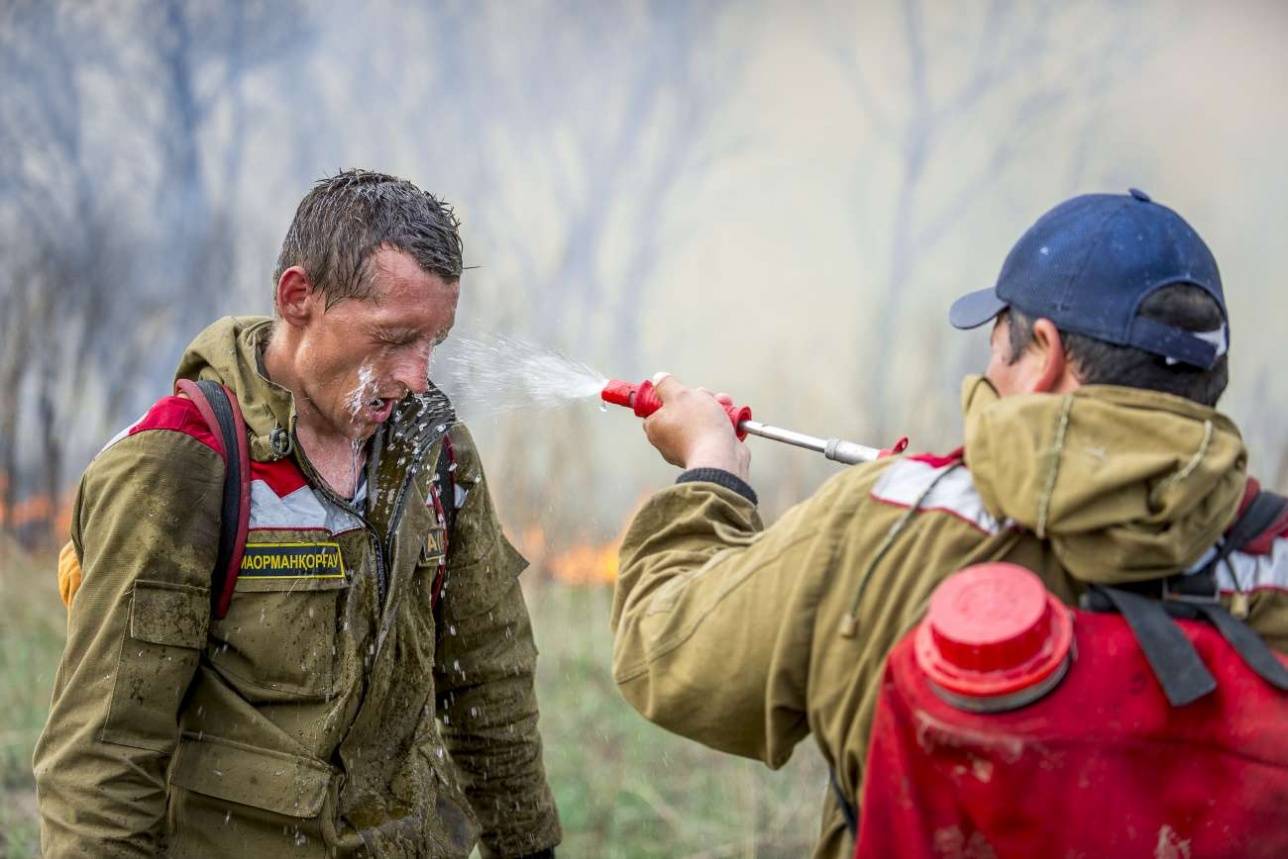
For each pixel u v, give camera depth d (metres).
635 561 2.27
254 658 2.43
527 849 2.95
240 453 2.42
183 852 2.45
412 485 2.60
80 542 2.45
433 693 2.69
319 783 2.44
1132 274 1.94
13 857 4.30
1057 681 1.78
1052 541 1.87
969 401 2.04
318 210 2.47
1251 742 1.77
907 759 1.81
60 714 2.34
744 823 4.69
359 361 2.46
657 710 2.13
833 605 1.97
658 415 2.43
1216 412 1.88
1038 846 1.76
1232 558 1.92
